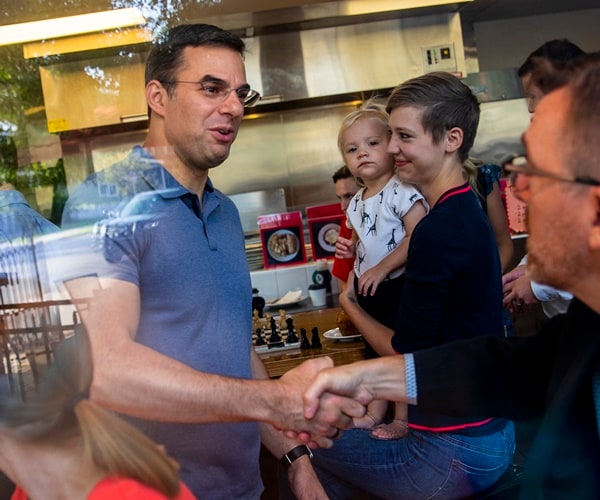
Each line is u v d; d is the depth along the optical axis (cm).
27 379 85
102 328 106
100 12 258
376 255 191
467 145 158
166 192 126
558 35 525
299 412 123
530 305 152
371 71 458
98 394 89
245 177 509
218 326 127
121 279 114
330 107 500
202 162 132
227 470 124
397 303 180
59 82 299
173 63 131
